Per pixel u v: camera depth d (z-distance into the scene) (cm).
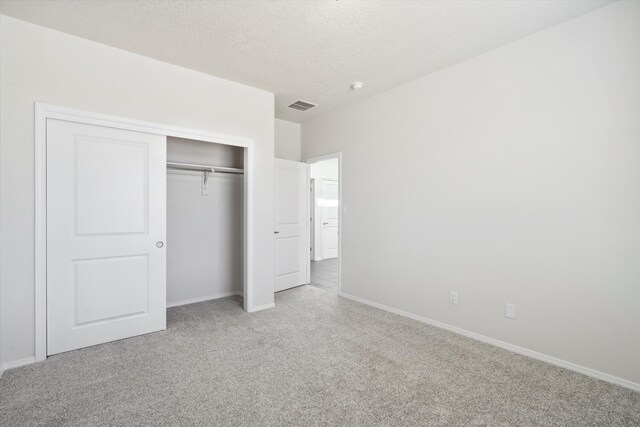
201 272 380
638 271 194
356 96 367
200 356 236
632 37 194
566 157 221
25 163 221
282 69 297
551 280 229
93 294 252
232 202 404
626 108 197
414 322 313
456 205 286
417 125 318
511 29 230
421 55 270
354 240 389
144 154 274
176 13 212
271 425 162
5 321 216
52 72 231
